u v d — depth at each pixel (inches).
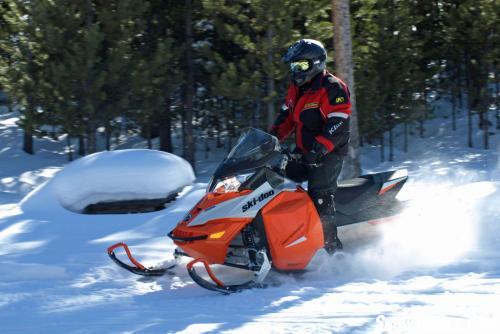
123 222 473.4
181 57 1046.4
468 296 281.7
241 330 239.9
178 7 1026.7
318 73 341.4
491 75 1258.6
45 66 897.5
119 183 529.7
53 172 1054.4
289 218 326.3
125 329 247.3
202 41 1077.8
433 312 256.5
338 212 361.7
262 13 824.3
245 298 293.4
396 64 1090.7
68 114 872.3
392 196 382.6
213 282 331.9
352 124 674.8
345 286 310.8
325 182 339.0
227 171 316.2
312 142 346.3
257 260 314.7
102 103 906.7
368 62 1023.0
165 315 268.4
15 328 251.9
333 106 335.0
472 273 324.8
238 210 311.3
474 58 1247.5
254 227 323.0
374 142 1280.8
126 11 876.6
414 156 1173.7
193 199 532.1
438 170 900.0
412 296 286.5
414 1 1235.2
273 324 248.4
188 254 323.9
